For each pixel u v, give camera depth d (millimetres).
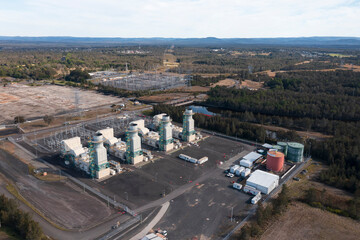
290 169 119688
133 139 120688
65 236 77875
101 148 110000
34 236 72188
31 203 93500
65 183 107312
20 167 119562
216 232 80250
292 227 82812
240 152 137375
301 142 143500
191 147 143250
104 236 78000
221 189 103938
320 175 111750
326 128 170625
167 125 136250
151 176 113125
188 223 84188
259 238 77750
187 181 109500
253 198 95000
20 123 180750
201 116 180375
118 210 90438
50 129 170625
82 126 176625
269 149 132375
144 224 83500
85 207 91812
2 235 76438
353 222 85750
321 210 91625
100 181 109000
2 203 84750
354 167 114188
